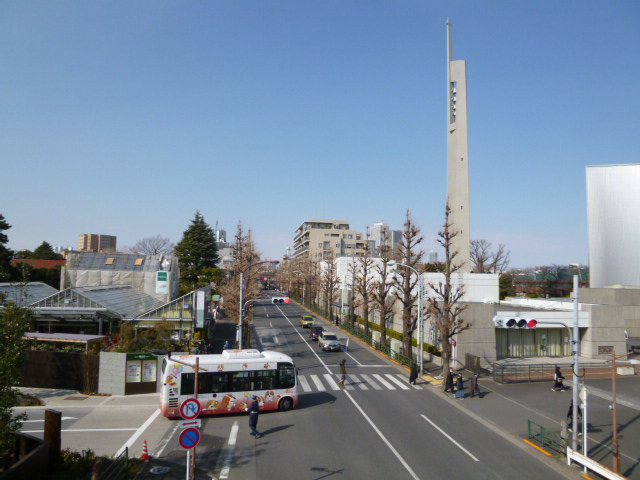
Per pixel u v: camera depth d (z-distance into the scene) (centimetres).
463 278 4450
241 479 1452
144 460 1597
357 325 5897
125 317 3747
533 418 2220
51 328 3662
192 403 1289
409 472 1518
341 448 1747
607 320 3809
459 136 4753
